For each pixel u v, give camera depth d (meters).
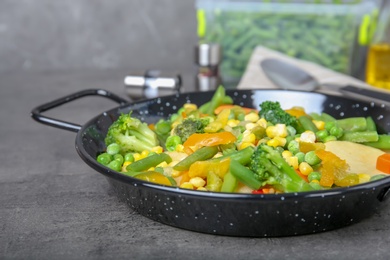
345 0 1.09
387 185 0.58
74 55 1.27
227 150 0.66
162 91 0.99
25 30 1.25
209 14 1.07
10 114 1.00
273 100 0.80
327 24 1.05
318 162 0.65
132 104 0.77
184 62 1.27
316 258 0.60
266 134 0.70
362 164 0.67
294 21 1.06
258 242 0.62
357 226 0.64
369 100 0.80
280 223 0.60
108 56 1.27
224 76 1.09
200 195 0.56
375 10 1.08
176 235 0.63
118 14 1.25
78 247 0.62
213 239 0.62
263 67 0.96
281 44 1.07
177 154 0.68
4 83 1.18
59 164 0.81
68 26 1.26
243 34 1.07
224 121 0.73
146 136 0.72
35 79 1.20
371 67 1.04
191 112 0.75
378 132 0.76
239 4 1.06
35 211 0.69
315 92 0.80
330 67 1.07
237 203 0.57
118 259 0.60
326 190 0.56
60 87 1.14
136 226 0.65
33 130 0.93
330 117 0.77
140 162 0.66
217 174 0.62
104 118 0.74
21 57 1.26
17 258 0.61
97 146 0.71
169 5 1.25
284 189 0.61
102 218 0.67
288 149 0.68
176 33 1.27
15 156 0.84
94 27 1.26
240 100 0.81
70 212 0.68
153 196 0.60
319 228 0.61
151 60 1.28
